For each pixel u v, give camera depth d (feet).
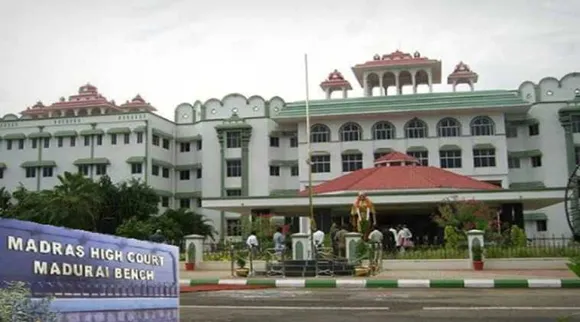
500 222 108.47
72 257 14.88
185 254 87.71
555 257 78.84
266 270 71.77
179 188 206.49
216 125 200.95
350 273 68.44
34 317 12.91
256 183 195.31
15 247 13.43
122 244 16.71
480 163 181.78
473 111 182.29
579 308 35.55
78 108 230.48
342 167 186.19
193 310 36.22
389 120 186.39
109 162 192.54
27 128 200.44
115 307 15.99
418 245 109.09
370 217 90.12
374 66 206.49
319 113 187.11
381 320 31.17
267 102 201.77
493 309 35.29
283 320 31.60
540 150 184.96
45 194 155.12
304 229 145.38
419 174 122.72
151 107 236.43
